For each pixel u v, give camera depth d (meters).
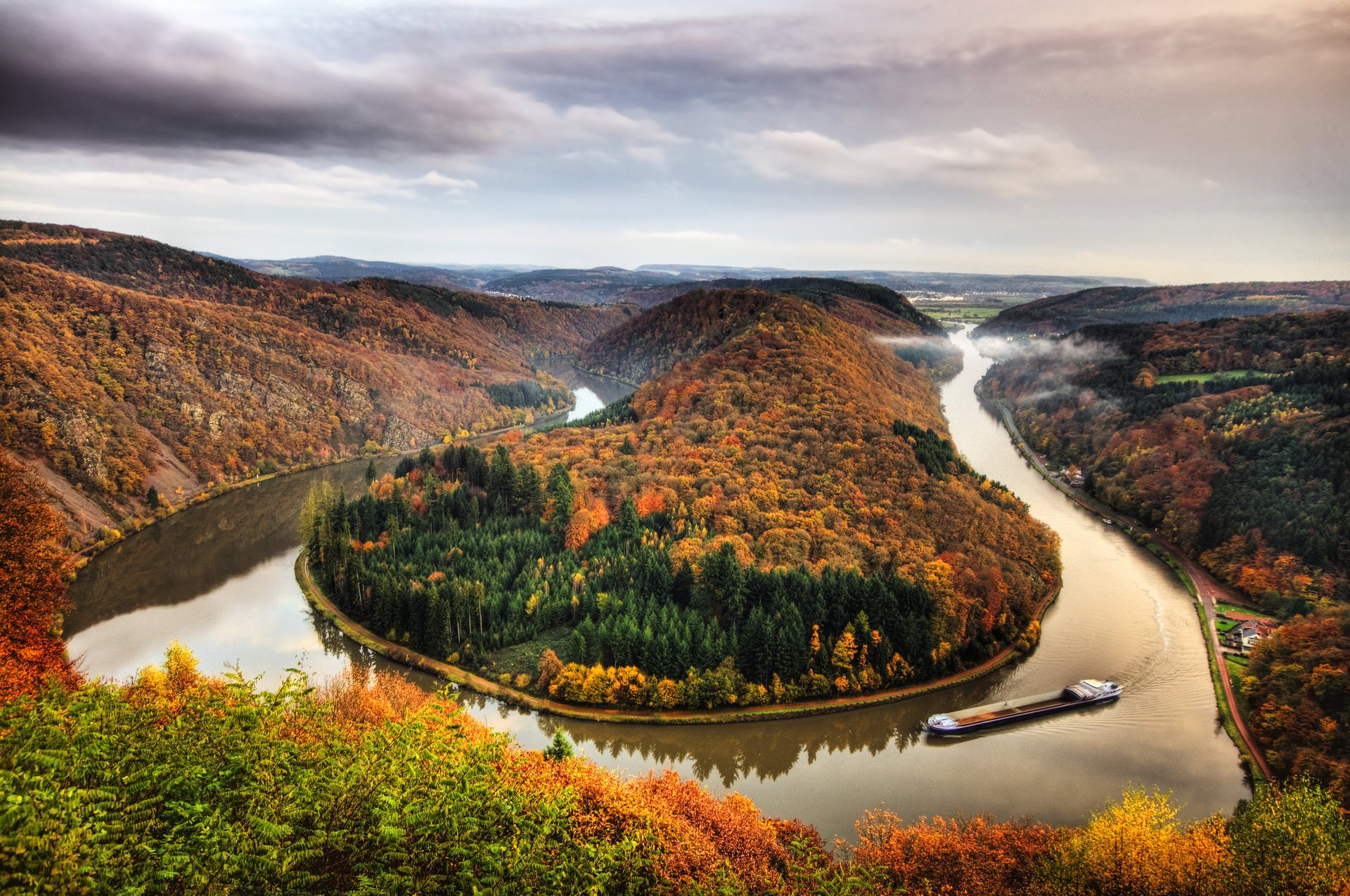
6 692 68.69
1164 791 97.12
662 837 56.97
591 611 126.50
